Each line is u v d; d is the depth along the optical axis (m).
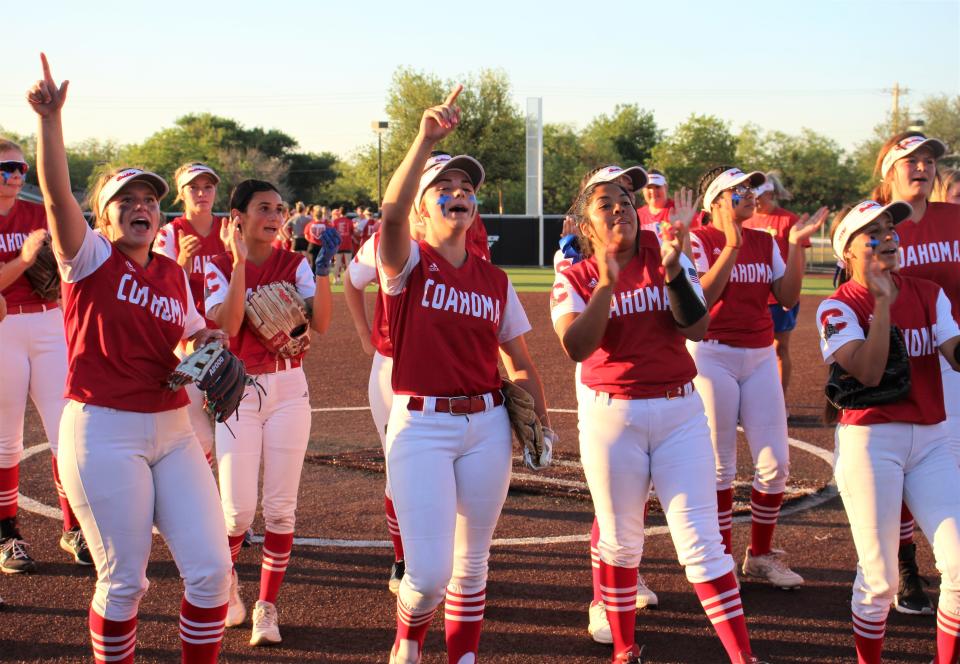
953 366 4.11
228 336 4.54
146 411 3.75
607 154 84.06
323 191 102.00
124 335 3.71
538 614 5.09
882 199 5.44
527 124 39.28
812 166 60.00
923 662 4.50
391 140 60.44
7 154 5.68
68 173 3.58
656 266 4.24
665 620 5.01
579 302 4.31
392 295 3.94
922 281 4.29
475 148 59.53
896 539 4.07
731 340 5.41
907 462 4.07
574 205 4.50
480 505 3.98
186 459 3.88
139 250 3.91
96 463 3.66
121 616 3.75
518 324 4.24
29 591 5.36
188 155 84.44
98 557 3.73
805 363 13.51
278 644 4.72
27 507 6.93
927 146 5.14
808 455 8.41
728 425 5.48
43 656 4.52
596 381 4.26
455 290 3.92
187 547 3.75
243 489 4.85
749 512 6.80
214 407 4.03
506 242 39.28
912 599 5.14
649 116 95.62
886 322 3.91
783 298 5.52
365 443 8.93
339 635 4.84
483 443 3.97
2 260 5.75
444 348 3.89
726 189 5.50
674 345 4.23
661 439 4.20
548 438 4.11
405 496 3.87
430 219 4.02
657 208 8.12
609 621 4.37
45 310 5.91
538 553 6.01
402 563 5.50
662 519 6.67
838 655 4.56
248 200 5.10
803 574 5.66
